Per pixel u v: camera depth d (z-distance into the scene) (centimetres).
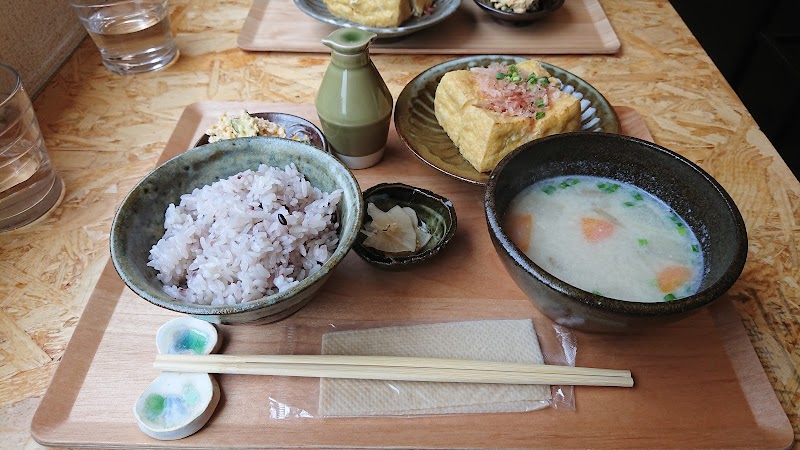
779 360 28
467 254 33
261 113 39
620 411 26
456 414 25
